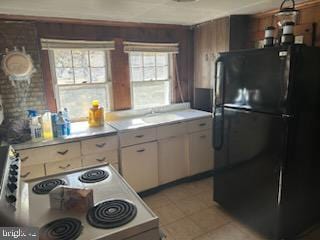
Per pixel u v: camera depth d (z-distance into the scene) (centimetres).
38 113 263
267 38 210
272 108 189
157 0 213
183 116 326
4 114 255
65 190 119
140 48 329
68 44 282
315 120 197
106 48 305
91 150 254
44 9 232
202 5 238
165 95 371
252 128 207
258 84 198
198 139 325
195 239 219
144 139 283
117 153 270
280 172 188
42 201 127
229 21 295
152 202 282
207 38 335
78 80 302
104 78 317
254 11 274
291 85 175
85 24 290
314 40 240
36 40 264
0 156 121
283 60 177
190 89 386
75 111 306
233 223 239
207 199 286
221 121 238
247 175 219
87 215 112
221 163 247
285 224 200
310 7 239
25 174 226
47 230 101
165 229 233
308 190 210
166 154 304
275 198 195
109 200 125
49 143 232
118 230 101
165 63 363
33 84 267
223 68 228
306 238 216
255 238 216
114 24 306
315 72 188
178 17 293
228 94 227
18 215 89
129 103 338
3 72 250
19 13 243
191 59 377
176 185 322
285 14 210
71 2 210
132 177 282
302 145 193
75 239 96
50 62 279
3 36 247
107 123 300
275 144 189
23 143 230
